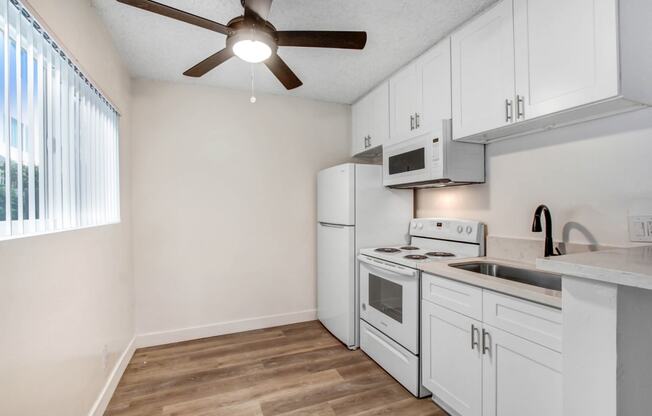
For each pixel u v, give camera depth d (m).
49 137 1.19
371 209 2.57
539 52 1.42
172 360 2.30
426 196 2.70
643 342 0.87
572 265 0.88
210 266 2.75
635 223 1.36
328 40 1.59
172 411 1.72
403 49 2.16
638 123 1.35
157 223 2.58
